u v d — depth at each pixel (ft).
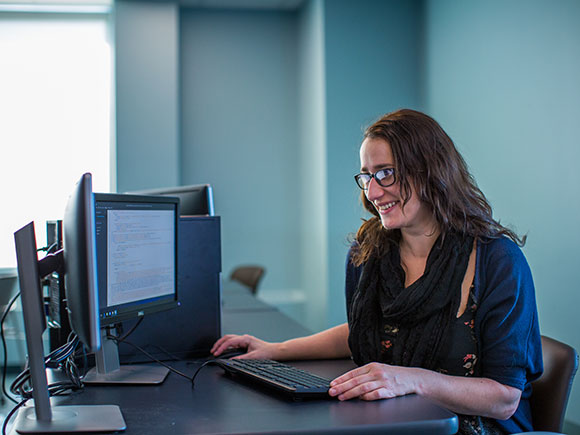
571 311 9.00
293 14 16.65
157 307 4.77
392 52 14.56
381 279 4.78
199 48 16.19
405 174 4.36
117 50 14.65
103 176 15.14
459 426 4.08
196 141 16.17
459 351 4.25
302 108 16.24
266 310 9.11
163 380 4.36
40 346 3.39
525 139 10.12
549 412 4.22
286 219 16.66
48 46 15.03
